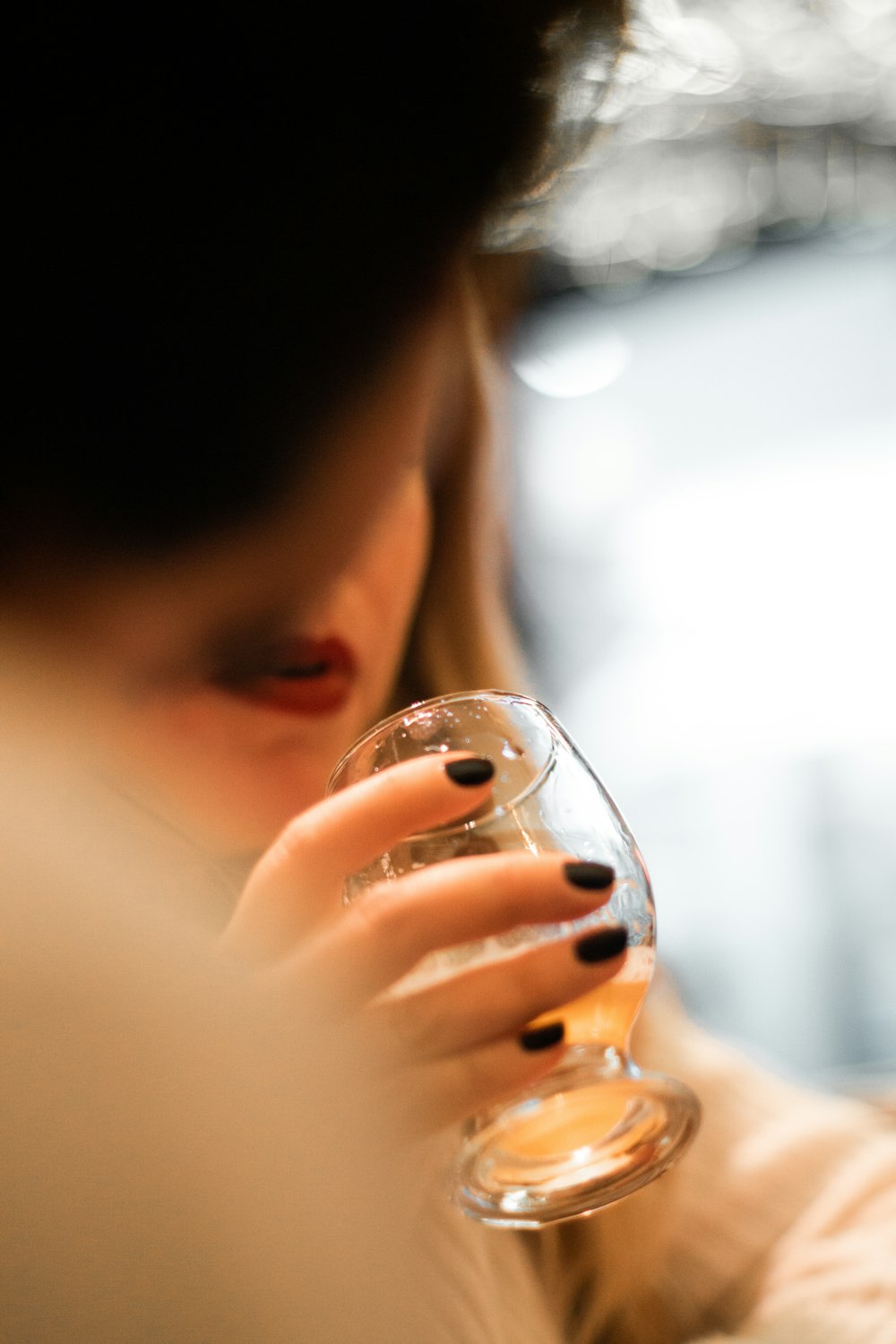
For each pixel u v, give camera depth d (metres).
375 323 0.47
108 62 0.44
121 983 0.23
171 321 0.45
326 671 0.55
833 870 3.66
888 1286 0.68
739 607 4.58
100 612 0.46
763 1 2.43
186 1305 0.21
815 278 4.37
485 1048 0.40
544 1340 0.57
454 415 0.74
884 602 4.50
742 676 4.37
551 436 4.67
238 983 0.25
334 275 0.46
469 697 0.48
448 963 0.42
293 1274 0.22
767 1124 0.79
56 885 0.24
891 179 3.47
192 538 0.46
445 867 0.40
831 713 4.23
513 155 0.51
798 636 4.48
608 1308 0.70
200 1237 0.22
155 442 0.45
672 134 2.98
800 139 3.13
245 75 0.45
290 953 0.40
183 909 0.27
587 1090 0.49
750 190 3.47
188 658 0.48
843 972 3.22
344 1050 0.25
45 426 0.45
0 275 0.45
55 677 0.32
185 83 0.44
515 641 0.84
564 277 3.94
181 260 0.45
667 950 3.49
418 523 0.60
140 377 0.45
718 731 4.25
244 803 0.52
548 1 0.51
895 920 3.40
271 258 0.46
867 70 2.73
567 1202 0.47
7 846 0.24
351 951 0.39
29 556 0.46
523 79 0.50
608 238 3.62
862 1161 0.76
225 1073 0.23
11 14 0.43
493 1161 0.49
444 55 0.48
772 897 3.61
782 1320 0.67
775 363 4.61
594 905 0.41
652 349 4.59
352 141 0.46
